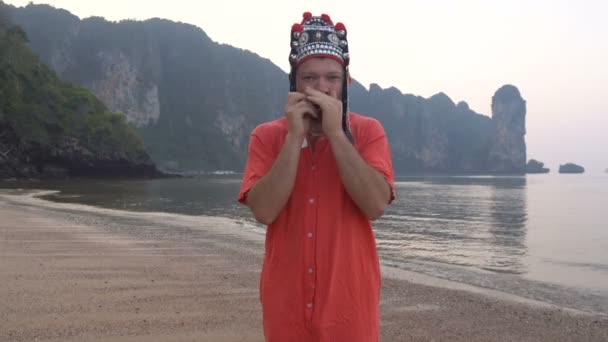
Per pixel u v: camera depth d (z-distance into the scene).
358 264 1.50
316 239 1.47
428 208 31.88
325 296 1.45
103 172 75.50
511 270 9.84
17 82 62.59
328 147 1.51
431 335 4.87
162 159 162.38
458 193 54.09
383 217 24.94
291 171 1.39
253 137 1.60
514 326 5.30
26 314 4.84
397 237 16.12
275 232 1.52
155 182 71.81
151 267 7.54
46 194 33.12
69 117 70.75
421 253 12.18
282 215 1.50
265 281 1.53
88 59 167.12
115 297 5.60
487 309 5.94
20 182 56.84
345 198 1.51
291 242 1.49
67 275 6.62
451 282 7.97
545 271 9.77
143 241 10.71
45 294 5.57
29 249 8.70
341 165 1.37
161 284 6.37
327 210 1.48
